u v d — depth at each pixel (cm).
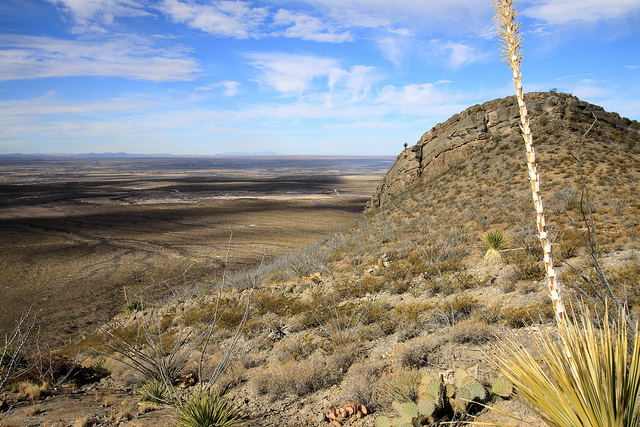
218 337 1102
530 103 3125
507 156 2758
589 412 202
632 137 2802
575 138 2628
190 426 497
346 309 1045
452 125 3522
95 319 2311
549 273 208
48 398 714
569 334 213
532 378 235
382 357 714
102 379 921
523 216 1641
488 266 1216
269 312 1266
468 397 411
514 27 191
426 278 1237
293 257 2308
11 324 2250
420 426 405
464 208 2217
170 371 752
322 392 635
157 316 1542
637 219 1354
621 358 213
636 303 597
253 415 584
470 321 733
